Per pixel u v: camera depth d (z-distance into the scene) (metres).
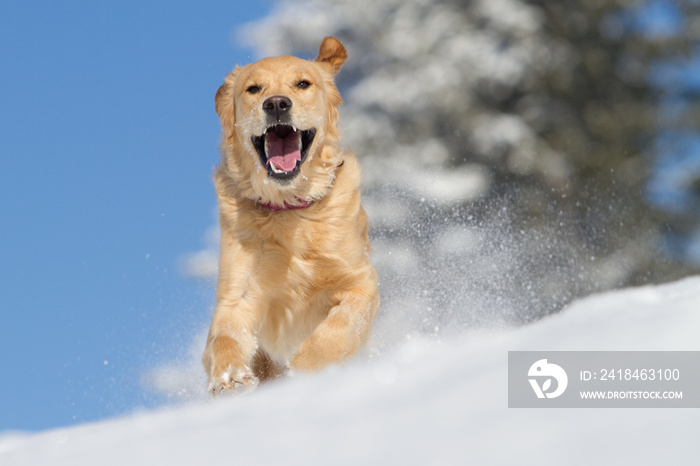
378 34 21.44
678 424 1.27
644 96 21.64
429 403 1.57
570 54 20.67
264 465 1.51
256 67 4.94
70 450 2.00
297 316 4.99
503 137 19.22
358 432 1.54
